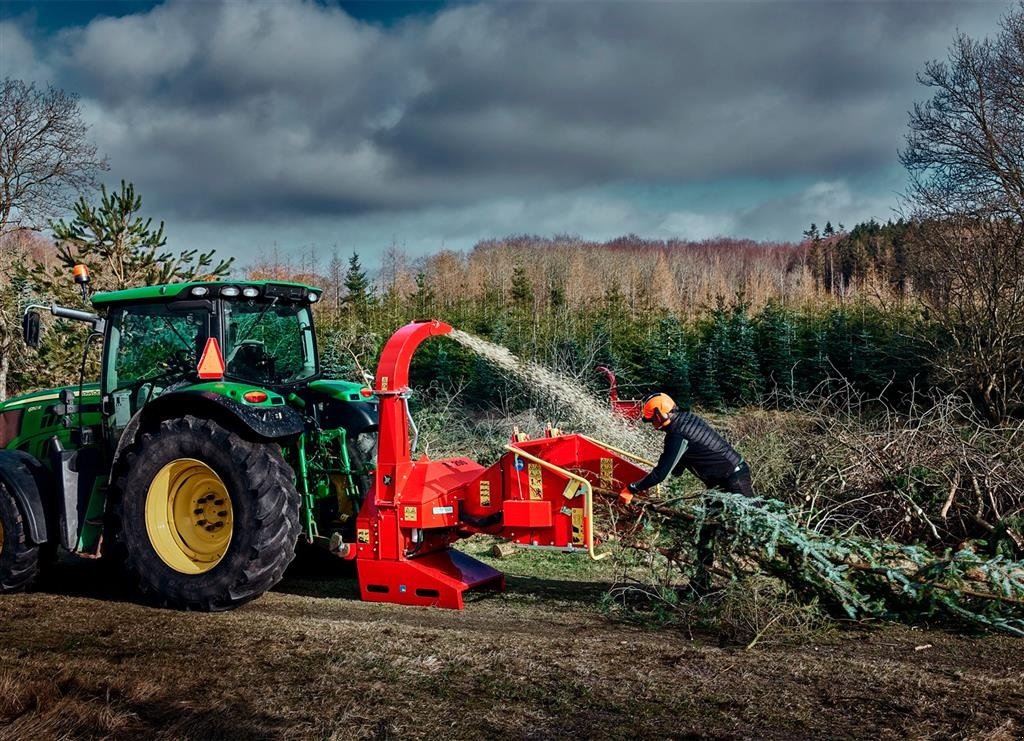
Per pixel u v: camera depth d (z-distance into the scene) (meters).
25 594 6.45
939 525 6.99
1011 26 14.28
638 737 3.58
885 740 3.54
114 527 6.30
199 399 5.88
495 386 15.97
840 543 5.34
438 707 3.90
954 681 4.20
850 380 17.77
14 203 18.41
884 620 5.23
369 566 5.93
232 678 4.29
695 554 5.47
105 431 6.53
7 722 3.76
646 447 9.41
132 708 3.91
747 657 4.59
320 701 3.97
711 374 18.94
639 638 4.96
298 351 6.95
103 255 13.43
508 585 6.36
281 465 5.83
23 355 15.31
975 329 13.44
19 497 6.35
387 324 22.39
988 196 14.05
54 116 18.20
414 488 5.82
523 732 3.63
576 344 19.06
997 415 12.88
